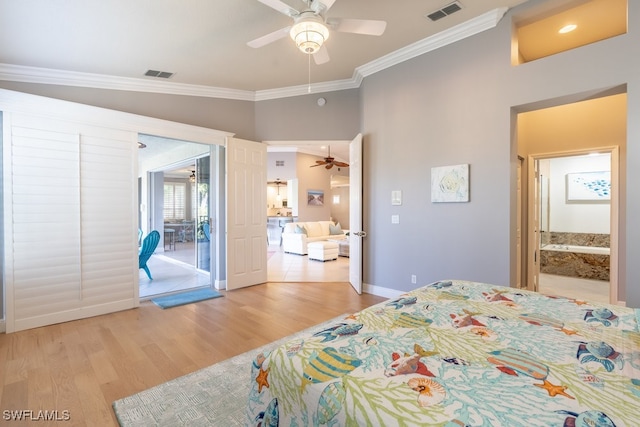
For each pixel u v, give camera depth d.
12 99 2.93
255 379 1.18
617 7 2.94
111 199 3.57
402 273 3.92
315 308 3.71
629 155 2.41
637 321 1.41
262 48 3.42
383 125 4.07
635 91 2.38
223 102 4.66
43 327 3.11
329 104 4.73
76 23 2.81
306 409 0.94
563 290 4.77
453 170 3.37
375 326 1.37
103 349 2.62
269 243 10.61
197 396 1.96
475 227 3.23
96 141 3.45
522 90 2.91
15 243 2.99
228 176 4.45
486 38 3.11
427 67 3.59
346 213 14.20
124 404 1.88
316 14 2.22
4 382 2.12
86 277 3.39
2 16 2.64
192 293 4.37
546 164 6.19
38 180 3.10
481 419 0.75
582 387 0.89
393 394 0.86
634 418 0.75
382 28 2.40
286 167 10.05
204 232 5.55
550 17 3.07
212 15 2.78
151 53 3.43
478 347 1.16
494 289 1.96
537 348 1.15
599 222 5.93
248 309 3.67
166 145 6.11
